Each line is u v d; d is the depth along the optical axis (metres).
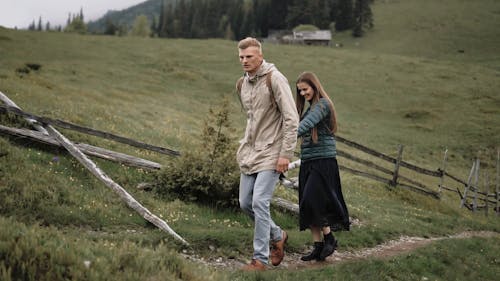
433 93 44.53
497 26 98.75
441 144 32.34
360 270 5.71
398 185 16.59
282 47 67.19
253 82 5.07
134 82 36.28
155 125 18.27
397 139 32.34
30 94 13.57
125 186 7.84
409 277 6.14
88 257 3.37
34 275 2.99
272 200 8.64
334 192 5.64
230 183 7.91
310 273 5.20
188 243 5.68
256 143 5.05
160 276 3.39
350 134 31.59
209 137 8.57
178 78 42.06
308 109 5.81
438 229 11.01
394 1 133.88
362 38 109.31
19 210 5.66
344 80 49.16
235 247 5.89
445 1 124.56
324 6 131.75
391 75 51.31
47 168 7.27
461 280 6.91
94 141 9.83
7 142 7.57
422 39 98.81
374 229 8.86
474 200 18.80
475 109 39.88
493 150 31.69
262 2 140.12
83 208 6.21
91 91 26.20
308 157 5.70
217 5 155.38
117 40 59.59
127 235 5.61
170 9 164.88
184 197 8.10
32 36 52.09
